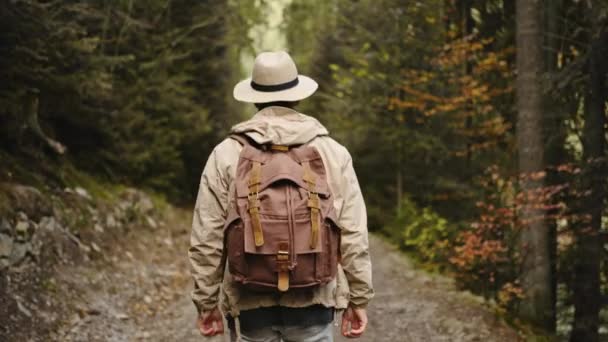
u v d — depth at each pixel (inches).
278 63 95.0
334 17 615.8
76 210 293.1
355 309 94.2
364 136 573.9
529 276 287.6
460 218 431.8
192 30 481.7
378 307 273.6
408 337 228.1
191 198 553.0
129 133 394.9
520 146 285.4
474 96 377.4
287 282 85.6
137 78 407.8
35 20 233.1
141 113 403.5
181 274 307.9
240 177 89.3
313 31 782.5
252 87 96.0
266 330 91.0
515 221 294.8
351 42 602.2
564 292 359.3
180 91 450.9
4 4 220.5
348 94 577.3
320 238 86.4
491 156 391.9
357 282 92.0
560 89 294.0
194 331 223.3
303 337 90.8
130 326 222.2
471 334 233.6
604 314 339.9
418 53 477.4
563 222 346.9
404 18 472.4
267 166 89.4
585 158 305.0
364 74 521.3
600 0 263.1
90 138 373.4
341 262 92.5
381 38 504.1
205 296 91.3
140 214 370.9
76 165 361.4
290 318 90.1
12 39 233.6
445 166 465.1
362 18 533.3
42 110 309.9
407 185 560.1
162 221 402.0
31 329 193.6
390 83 501.7
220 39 564.1
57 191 291.9
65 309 216.2
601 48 276.5
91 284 246.8
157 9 430.6
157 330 222.8
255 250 85.4
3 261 214.1
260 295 89.9
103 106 357.4
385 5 493.0
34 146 294.8
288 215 86.0
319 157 91.2
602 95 294.0
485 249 294.4
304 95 94.9
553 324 311.7
